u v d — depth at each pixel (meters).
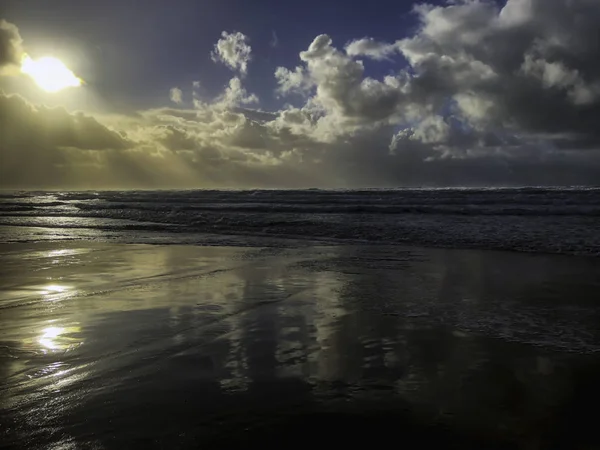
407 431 2.73
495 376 3.60
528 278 7.79
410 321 5.21
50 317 5.37
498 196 28.16
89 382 3.47
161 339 4.54
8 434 2.68
